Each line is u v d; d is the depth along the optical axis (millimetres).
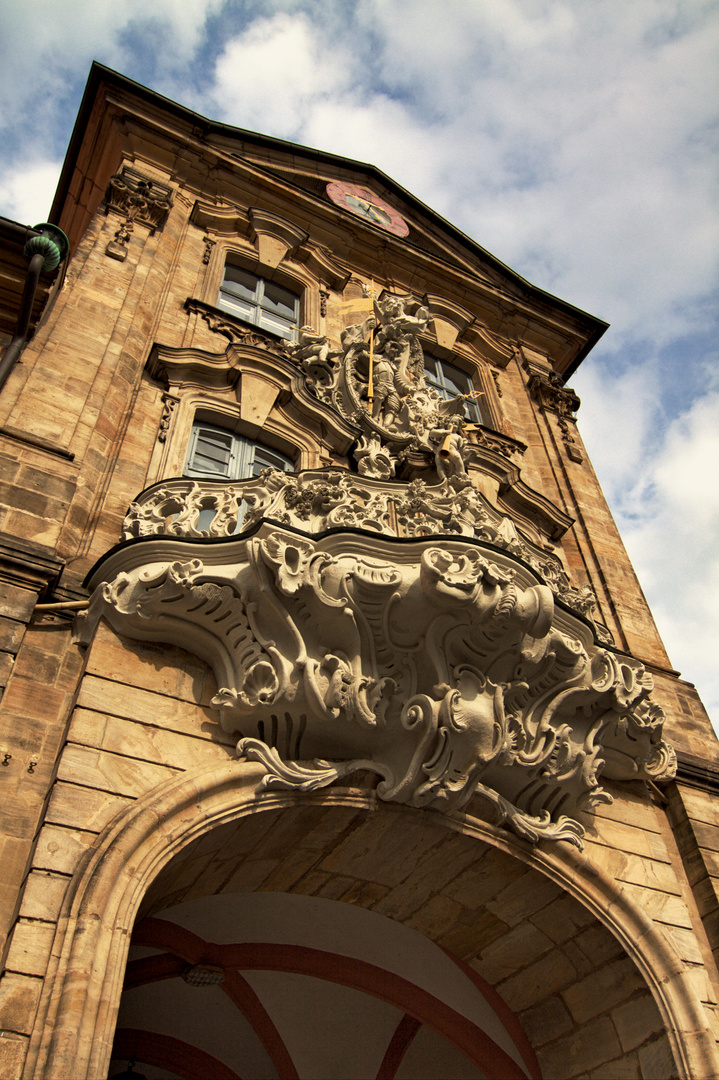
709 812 10125
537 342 20484
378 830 7773
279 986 10211
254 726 7473
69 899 5789
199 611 7688
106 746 6793
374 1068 10797
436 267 19531
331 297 16922
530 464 16344
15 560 7445
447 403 14289
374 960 9898
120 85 17234
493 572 7699
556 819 8586
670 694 12008
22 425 9234
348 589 7555
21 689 6969
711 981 8633
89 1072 5105
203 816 6688
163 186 15688
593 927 8336
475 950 9234
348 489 9594
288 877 8281
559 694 8516
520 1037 9344
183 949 8953
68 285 11922
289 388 12695
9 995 5254
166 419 11297
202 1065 10359
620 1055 8227
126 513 9461
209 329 13617
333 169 21656
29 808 6336
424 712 7512
